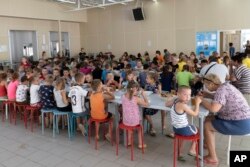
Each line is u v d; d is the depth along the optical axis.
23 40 10.14
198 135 2.88
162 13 10.05
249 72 4.46
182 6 9.55
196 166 3.03
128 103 3.26
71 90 3.99
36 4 9.77
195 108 2.87
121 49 11.41
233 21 8.61
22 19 9.93
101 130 4.34
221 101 2.75
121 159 3.29
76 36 12.46
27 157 3.44
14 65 9.69
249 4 8.23
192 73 5.21
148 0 10.28
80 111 3.96
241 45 8.55
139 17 10.34
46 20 10.85
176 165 3.07
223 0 8.70
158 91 4.09
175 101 2.92
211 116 3.05
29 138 4.13
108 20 11.59
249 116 2.78
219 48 8.99
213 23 9.00
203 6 9.11
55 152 3.57
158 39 10.31
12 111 5.40
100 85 3.62
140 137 3.55
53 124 4.29
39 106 4.48
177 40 9.84
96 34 12.09
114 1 9.51
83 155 3.45
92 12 12.02
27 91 4.85
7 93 5.15
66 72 5.79
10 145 3.86
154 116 5.07
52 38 11.29
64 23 11.77
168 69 5.24
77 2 10.12
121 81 5.21
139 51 10.89
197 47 9.44
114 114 3.93
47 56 11.02
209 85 2.94
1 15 8.81
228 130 2.81
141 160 3.25
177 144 3.17
